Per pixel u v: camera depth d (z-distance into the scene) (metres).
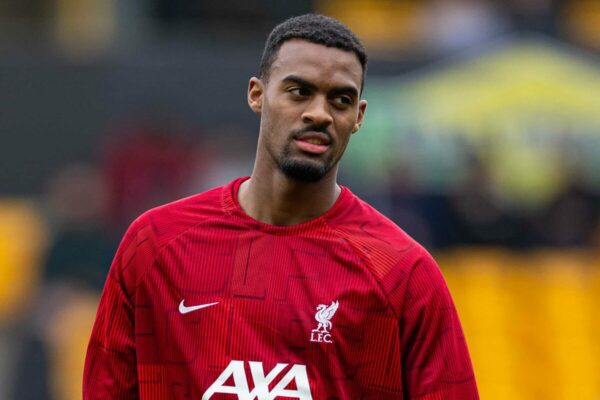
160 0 41.75
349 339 11.80
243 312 11.85
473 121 34.16
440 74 35.56
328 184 12.17
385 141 34.00
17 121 35.88
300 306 11.83
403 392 12.11
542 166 34.00
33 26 41.94
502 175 33.88
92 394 12.45
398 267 11.99
